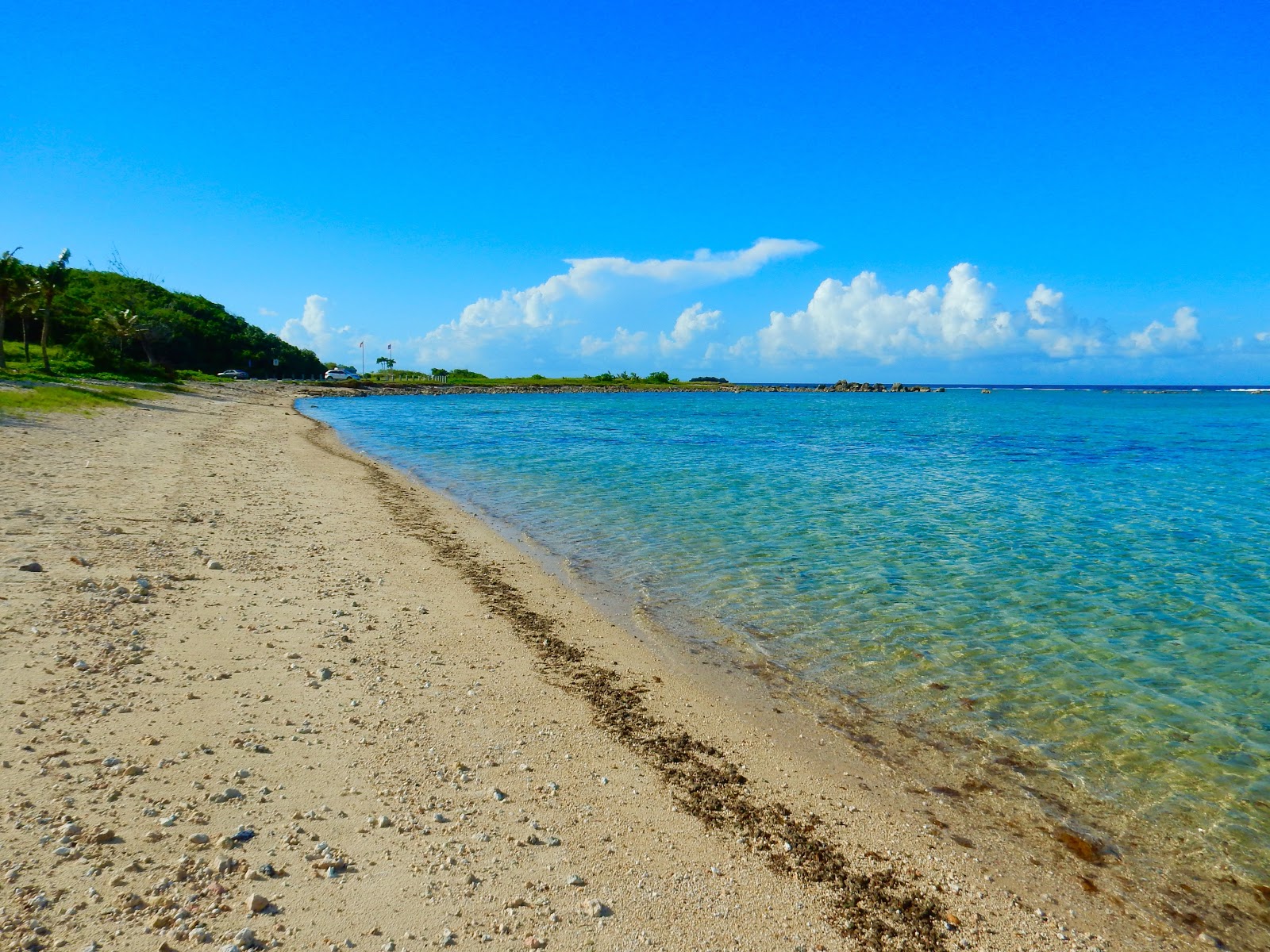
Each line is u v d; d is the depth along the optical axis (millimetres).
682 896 5074
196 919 4211
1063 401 149125
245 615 9789
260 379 123438
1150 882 5746
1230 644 10836
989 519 20203
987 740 7965
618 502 22125
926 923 5078
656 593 12953
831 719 8367
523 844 5461
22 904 4121
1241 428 64438
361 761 6387
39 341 79000
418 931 4395
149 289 135875
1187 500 24031
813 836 6059
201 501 17672
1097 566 15180
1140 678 9625
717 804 6426
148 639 8484
